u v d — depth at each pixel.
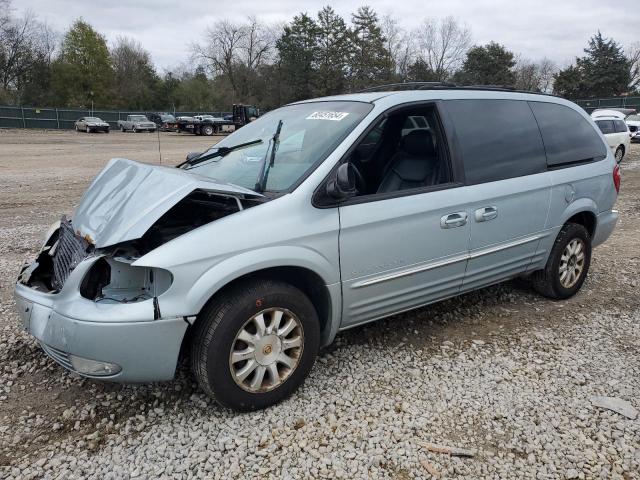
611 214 5.07
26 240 6.98
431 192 3.57
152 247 2.94
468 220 3.73
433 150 3.84
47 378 3.39
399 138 4.22
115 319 2.59
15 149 24.05
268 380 3.05
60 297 2.78
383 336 4.03
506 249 4.08
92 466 2.59
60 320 2.68
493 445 2.78
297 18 68.12
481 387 3.32
